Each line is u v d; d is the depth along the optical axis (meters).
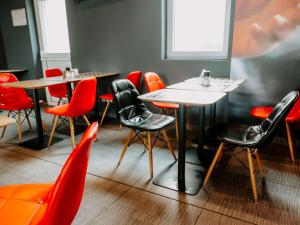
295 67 2.78
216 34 3.53
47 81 3.08
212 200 1.87
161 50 3.72
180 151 1.96
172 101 1.79
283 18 2.72
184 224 1.62
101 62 4.34
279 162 2.47
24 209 1.07
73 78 3.41
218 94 2.05
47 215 0.80
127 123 2.24
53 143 3.09
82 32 4.39
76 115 2.70
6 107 3.09
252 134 2.04
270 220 1.65
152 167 2.25
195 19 3.62
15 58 5.52
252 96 3.10
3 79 3.23
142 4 3.68
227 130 2.13
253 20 2.88
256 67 2.98
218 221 1.65
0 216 1.03
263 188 2.02
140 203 1.85
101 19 4.11
